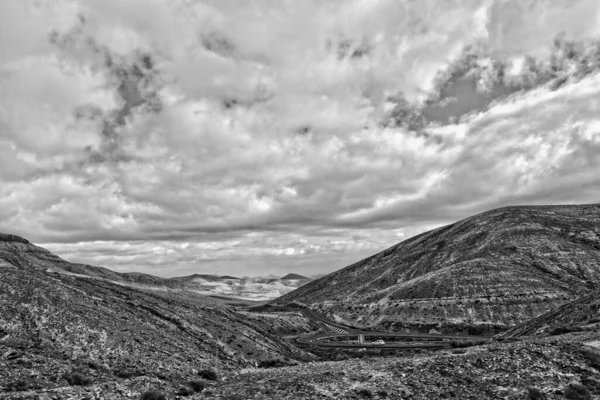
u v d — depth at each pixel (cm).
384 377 3903
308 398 3378
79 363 4544
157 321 7206
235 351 7425
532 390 3462
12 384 3453
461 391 3531
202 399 3531
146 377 4319
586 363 4172
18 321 5072
